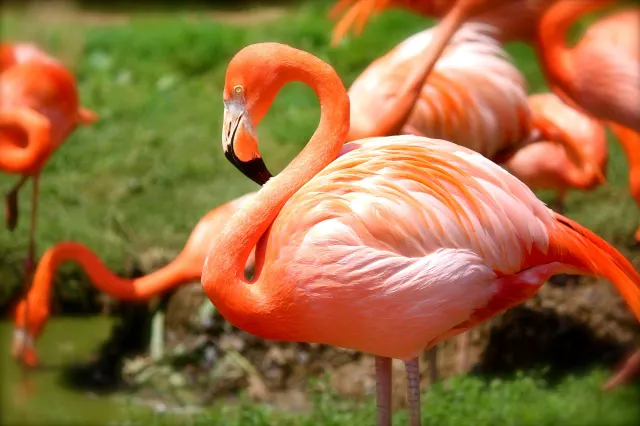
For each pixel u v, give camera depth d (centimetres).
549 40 1002
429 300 629
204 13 2494
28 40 2052
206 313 1071
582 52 995
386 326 637
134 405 1023
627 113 988
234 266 649
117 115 1725
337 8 990
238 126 670
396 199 628
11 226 1200
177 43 1973
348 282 626
